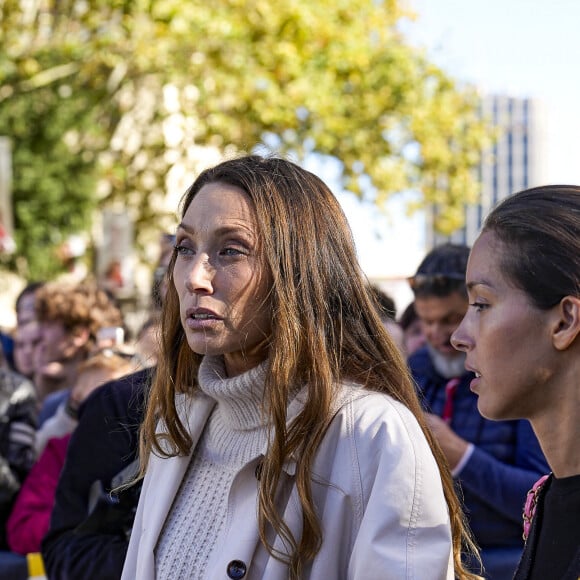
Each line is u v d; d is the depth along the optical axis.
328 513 1.95
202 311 2.02
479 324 1.76
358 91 16.06
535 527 1.80
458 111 17.36
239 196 2.06
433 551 1.91
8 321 18.48
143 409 2.54
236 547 1.97
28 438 3.95
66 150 17.11
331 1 14.81
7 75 14.88
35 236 16.97
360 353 2.09
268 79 14.16
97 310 4.72
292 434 1.97
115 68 15.18
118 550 2.62
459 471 3.25
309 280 2.04
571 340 1.67
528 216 1.72
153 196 16.98
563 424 1.70
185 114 14.78
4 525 3.79
